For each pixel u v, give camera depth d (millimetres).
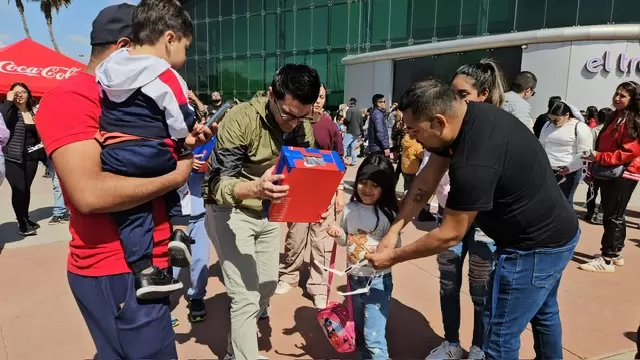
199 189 3621
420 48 16922
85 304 1812
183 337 3479
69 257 1855
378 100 8250
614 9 14102
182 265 1895
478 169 1981
